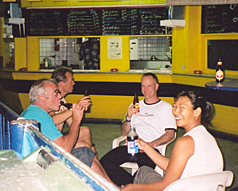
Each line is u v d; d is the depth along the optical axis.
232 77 5.80
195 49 6.49
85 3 6.92
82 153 2.94
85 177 1.10
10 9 7.23
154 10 6.71
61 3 7.03
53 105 2.85
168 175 2.10
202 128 2.18
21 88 7.42
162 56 8.23
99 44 7.27
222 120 5.89
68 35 7.16
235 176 4.18
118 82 7.00
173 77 6.66
